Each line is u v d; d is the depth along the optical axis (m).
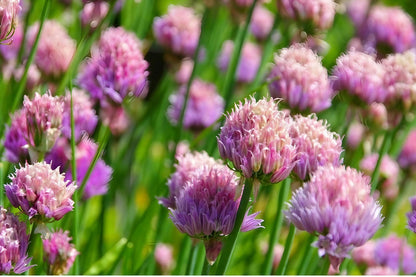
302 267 0.68
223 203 0.58
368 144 0.77
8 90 0.75
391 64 0.67
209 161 0.64
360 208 0.56
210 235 0.58
